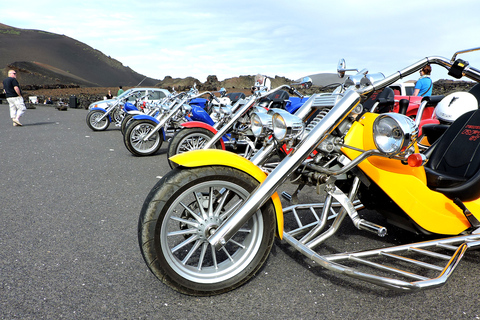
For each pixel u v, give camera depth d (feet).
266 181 5.90
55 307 5.77
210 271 6.24
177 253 7.82
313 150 6.46
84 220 9.99
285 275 6.97
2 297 6.04
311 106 7.16
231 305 5.92
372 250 6.83
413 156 6.28
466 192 7.58
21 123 40.73
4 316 5.49
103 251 7.99
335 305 5.97
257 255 6.36
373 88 6.54
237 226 5.72
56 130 34.73
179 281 5.88
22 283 6.53
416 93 21.75
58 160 19.15
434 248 8.32
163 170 16.97
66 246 8.23
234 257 6.47
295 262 7.52
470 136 8.43
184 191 5.75
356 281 6.79
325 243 8.52
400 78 6.86
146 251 5.61
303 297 6.20
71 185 13.88
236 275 6.27
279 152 7.35
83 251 7.97
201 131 16.92
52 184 13.99
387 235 9.01
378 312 5.77
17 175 15.43
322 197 12.64
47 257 7.64
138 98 41.11
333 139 6.68
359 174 7.07
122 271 7.07
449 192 7.58
